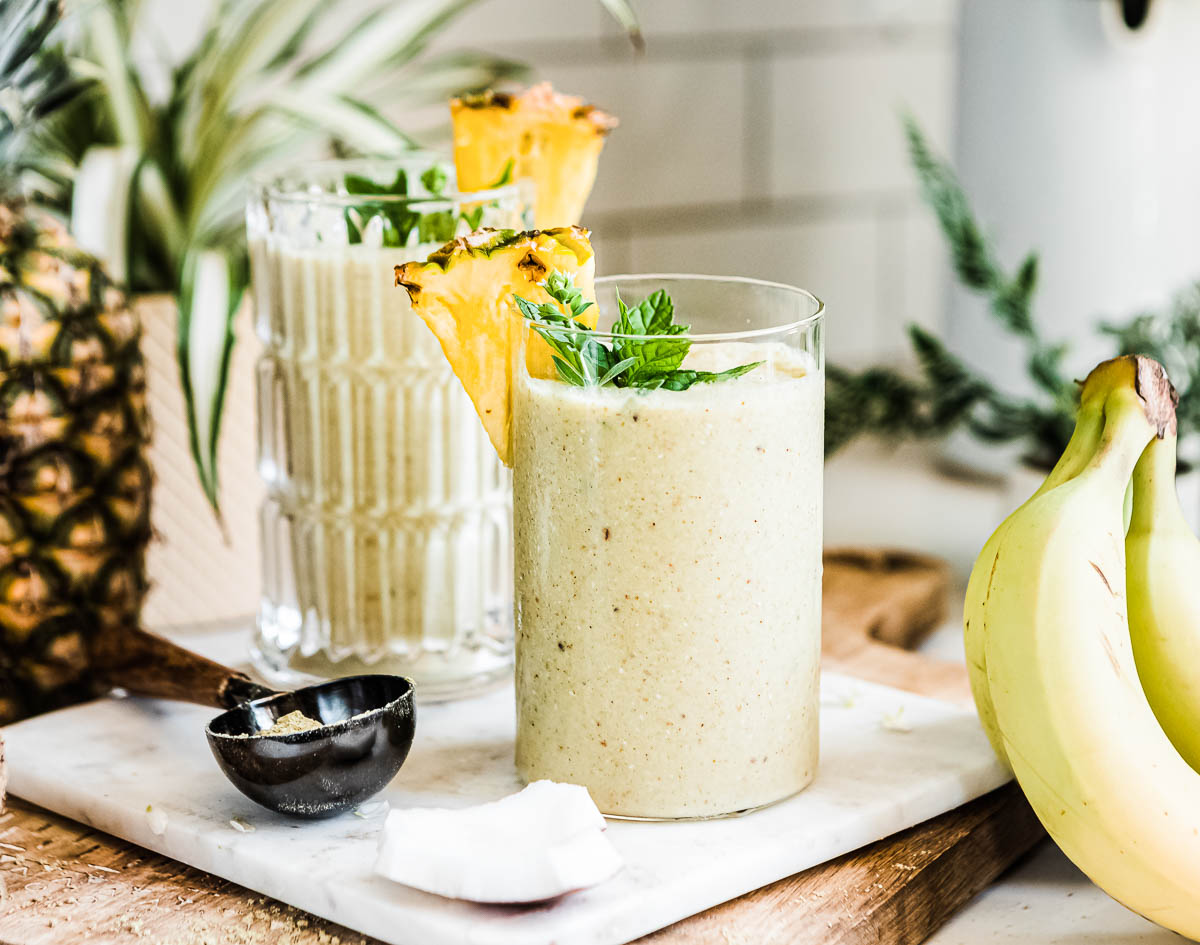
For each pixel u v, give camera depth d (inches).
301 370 28.1
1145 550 25.6
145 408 29.6
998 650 24.6
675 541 24.4
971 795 26.0
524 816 24.1
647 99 46.8
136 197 31.3
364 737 24.9
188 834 25.0
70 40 31.0
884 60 50.4
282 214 27.8
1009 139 43.5
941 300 51.6
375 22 34.2
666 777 24.9
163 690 27.5
